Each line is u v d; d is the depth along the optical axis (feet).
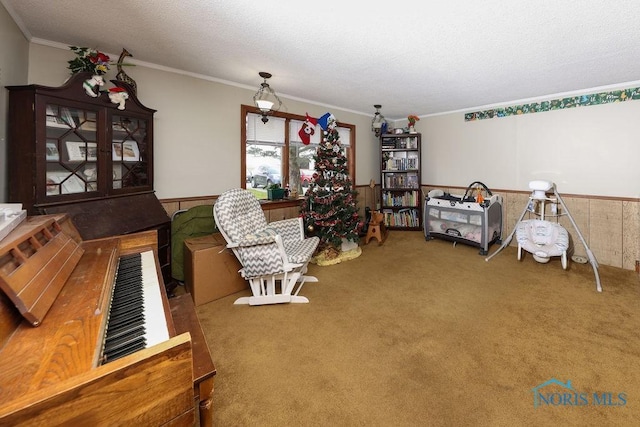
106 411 1.82
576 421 4.32
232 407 4.62
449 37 7.28
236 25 6.75
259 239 7.49
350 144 16.26
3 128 5.84
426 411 4.53
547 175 12.83
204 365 3.41
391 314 7.57
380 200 17.07
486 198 13.21
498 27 6.77
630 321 7.11
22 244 2.79
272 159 13.04
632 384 5.03
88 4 5.97
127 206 7.55
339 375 5.33
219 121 10.90
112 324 2.94
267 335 6.63
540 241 11.46
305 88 11.78
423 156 17.25
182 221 9.48
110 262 3.95
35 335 2.27
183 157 10.11
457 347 6.15
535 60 8.73
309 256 8.46
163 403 2.06
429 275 10.34
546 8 5.98
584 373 5.32
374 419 4.39
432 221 14.88
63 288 3.04
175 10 6.18
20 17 6.46
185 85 10.00
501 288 9.16
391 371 5.43
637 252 10.73
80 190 6.70
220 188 11.09
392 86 11.42
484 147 14.78
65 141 6.41
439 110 15.80
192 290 8.18
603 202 11.37
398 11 6.12
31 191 5.88
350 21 6.54
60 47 7.76
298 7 6.02
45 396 1.62
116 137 7.55
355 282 9.76
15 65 6.50
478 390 4.95
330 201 12.09
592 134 11.59
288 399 4.78
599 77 10.23
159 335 2.78
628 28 6.77
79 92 6.45
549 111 12.62
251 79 10.77
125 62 8.77
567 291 8.91
